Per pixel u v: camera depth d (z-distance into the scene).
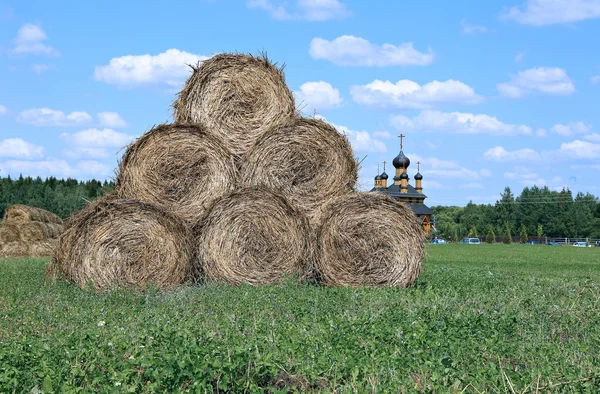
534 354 7.69
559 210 132.38
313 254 14.82
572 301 12.30
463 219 143.00
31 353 7.11
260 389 6.18
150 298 12.11
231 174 15.10
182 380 6.39
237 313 10.20
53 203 65.06
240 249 14.58
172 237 14.23
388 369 6.60
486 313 10.20
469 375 6.46
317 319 9.62
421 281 15.95
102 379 6.34
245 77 15.64
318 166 15.39
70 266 14.13
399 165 100.50
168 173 14.86
